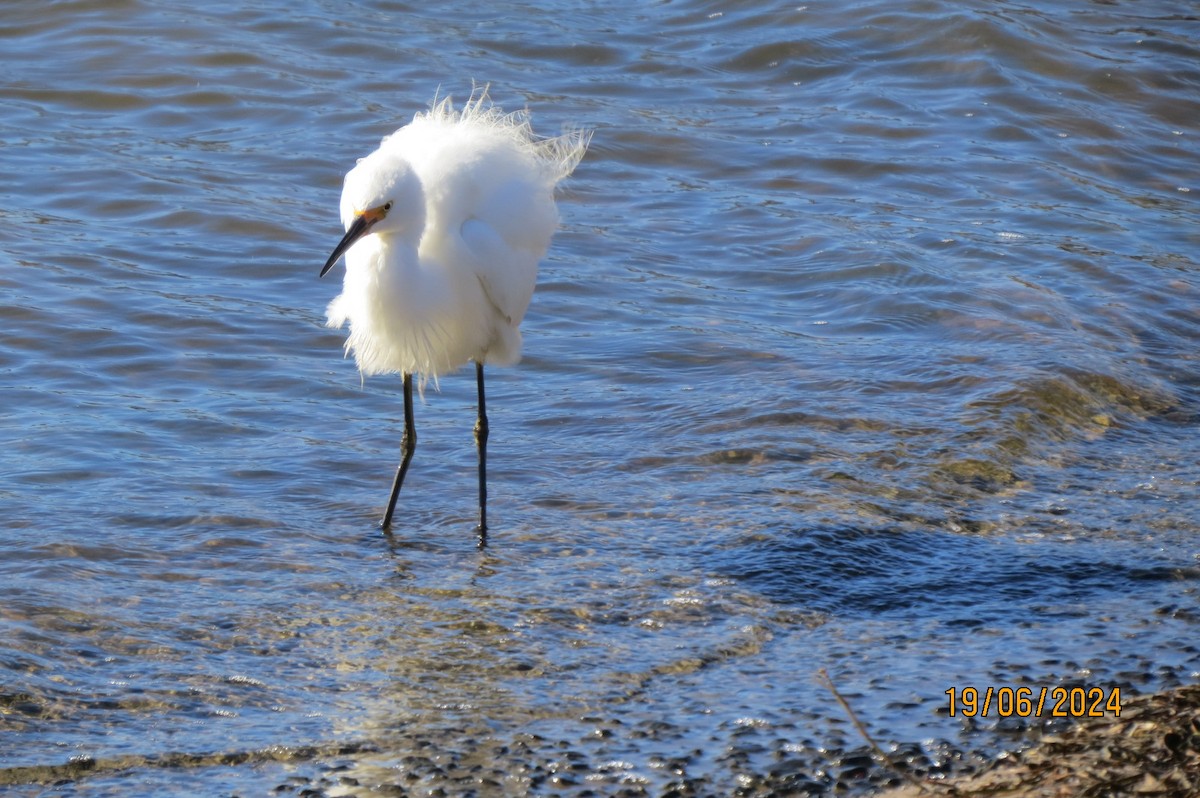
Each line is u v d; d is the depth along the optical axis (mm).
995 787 6527
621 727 7238
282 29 22484
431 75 21234
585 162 18875
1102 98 21953
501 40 22922
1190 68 22938
